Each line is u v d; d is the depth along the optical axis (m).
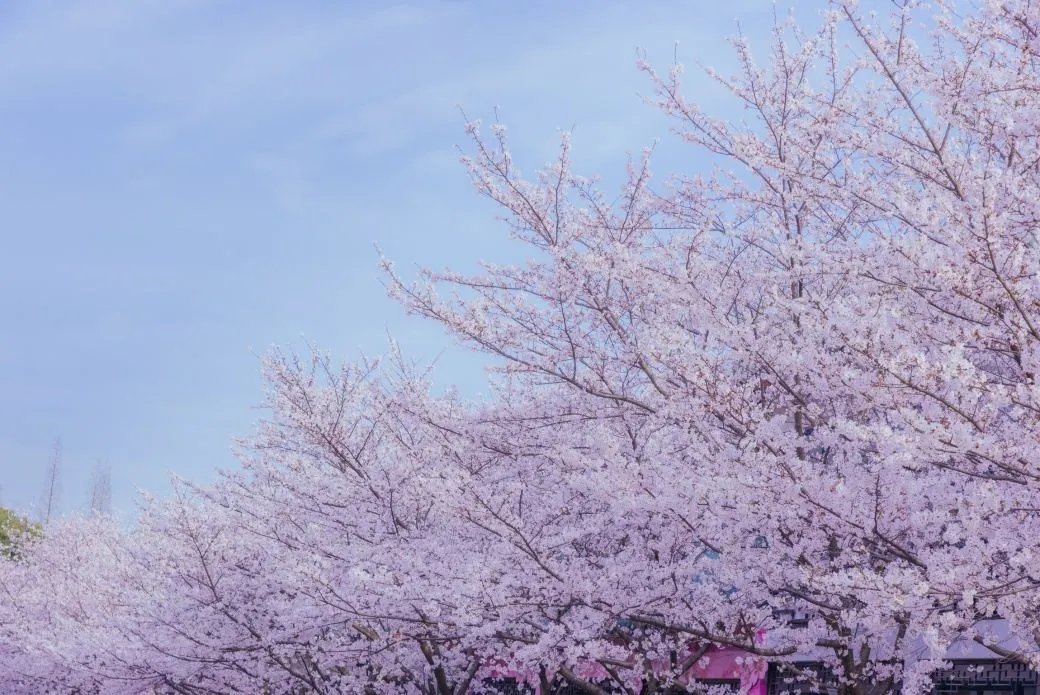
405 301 10.06
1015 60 7.43
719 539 8.77
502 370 10.46
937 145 7.87
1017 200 6.95
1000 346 7.42
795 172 8.89
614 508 8.37
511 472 11.08
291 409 12.73
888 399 6.60
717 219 11.03
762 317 9.41
